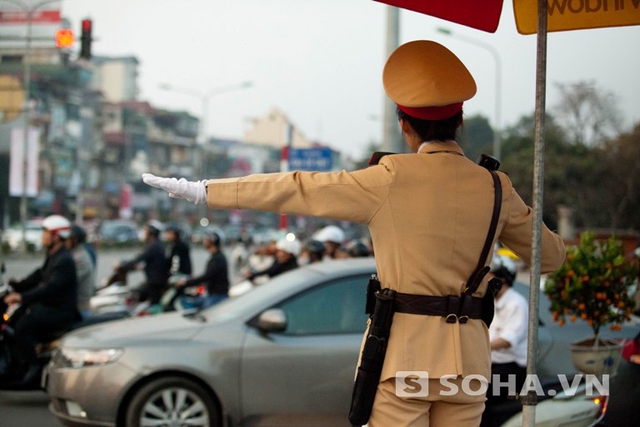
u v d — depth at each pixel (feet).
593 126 109.50
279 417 18.95
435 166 8.39
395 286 8.30
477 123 145.38
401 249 8.27
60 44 54.95
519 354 17.30
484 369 8.48
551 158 110.52
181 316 21.43
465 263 8.39
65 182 210.79
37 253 133.49
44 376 22.50
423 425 8.32
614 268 15.62
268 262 48.96
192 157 296.71
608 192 108.47
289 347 19.02
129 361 18.99
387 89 8.61
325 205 8.18
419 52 8.53
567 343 19.98
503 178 8.77
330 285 19.86
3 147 177.47
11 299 24.72
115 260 130.41
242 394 18.89
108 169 249.34
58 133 207.41
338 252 34.42
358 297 19.76
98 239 165.48
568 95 109.60
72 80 213.66
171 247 41.19
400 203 8.26
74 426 19.52
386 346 8.25
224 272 35.91
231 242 205.36
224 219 296.10
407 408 8.23
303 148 58.90
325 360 18.94
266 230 231.50
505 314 17.44
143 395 18.94
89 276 29.50
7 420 23.99
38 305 25.13
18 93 179.63
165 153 288.71
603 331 20.20
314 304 19.67
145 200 263.49
